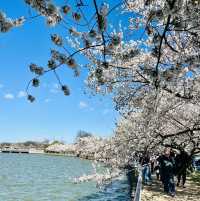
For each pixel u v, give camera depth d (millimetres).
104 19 5551
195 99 15273
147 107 16406
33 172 61469
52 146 168375
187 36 12289
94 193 32125
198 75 14766
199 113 20391
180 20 6426
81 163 92688
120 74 14914
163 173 22094
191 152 24750
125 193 30203
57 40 6211
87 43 6422
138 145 20000
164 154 22141
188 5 6129
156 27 6609
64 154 155750
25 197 30938
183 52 10312
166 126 20484
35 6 5699
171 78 8000
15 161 99688
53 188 37250
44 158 122812
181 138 22625
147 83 14969
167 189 22000
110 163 21594
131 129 20031
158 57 6906
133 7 12664
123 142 20688
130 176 31812
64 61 6332
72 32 6430
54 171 64625
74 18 5699
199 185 27344
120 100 16891
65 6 5715
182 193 22547
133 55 7262
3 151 180875
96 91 16047
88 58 13938
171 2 6047
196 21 6734
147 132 18656
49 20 5777
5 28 5641
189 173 36281
